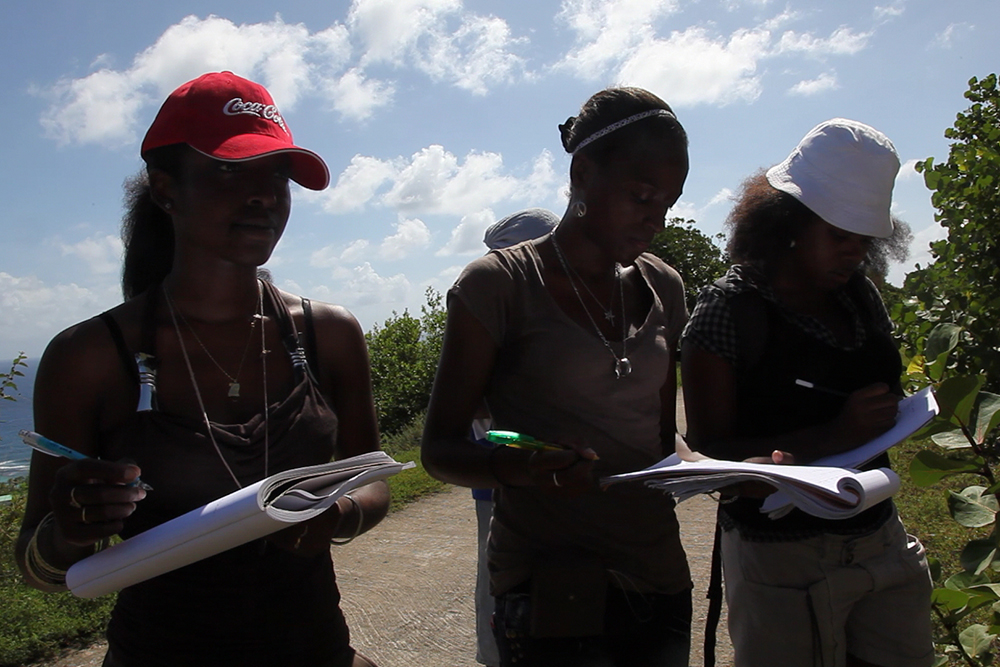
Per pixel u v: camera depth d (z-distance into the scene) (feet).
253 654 5.52
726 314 7.15
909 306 13.94
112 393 5.44
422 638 13.75
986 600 8.55
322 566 5.95
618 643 6.79
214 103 5.33
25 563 5.09
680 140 6.48
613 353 6.66
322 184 5.77
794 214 7.18
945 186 15.48
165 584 5.43
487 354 6.53
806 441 6.98
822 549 7.14
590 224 6.68
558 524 6.66
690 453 6.54
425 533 19.90
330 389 6.40
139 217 6.11
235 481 5.38
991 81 16.12
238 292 5.82
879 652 7.45
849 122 7.15
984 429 8.59
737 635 7.66
